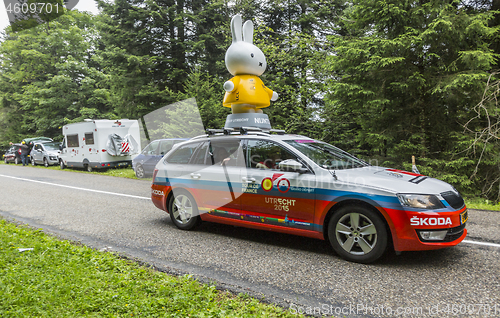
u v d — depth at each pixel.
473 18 10.15
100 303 2.97
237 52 7.52
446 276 3.90
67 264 3.91
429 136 11.93
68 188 11.53
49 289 3.19
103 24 19.66
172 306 2.96
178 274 3.94
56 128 26.86
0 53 28.81
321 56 15.23
